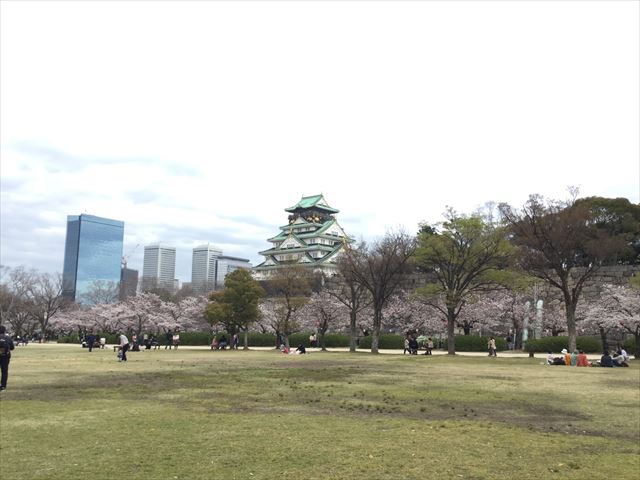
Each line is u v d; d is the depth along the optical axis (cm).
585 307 5500
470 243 4506
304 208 12062
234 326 5809
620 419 1277
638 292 4784
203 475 771
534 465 846
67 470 791
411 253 4791
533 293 5878
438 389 1853
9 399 1519
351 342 5200
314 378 2225
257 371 2564
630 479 776
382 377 2303
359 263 5134
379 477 770
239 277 5712
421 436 1041
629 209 6238
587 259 4662
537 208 4128
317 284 7144
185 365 2938
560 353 5184
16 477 755
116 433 1045
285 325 5650
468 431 1098
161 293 10262
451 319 4656
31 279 10562
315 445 955
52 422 1157
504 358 4066
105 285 13700
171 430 1077
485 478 773
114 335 7275
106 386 1861
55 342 8406
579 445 988
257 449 923
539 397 1656
